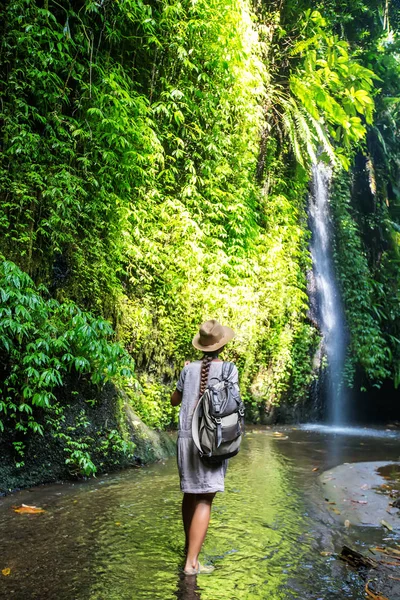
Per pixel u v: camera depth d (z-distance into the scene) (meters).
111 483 4.49
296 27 10.47
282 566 2.83
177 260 6.97
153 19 6.68
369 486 4.79
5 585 2.46
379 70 14.08
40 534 3.17
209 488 2.81
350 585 2.62
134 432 5.37
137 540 3.12
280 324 9.13
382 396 12.46
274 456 6.16
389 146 14.69
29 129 5.20
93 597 2.37
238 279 8.12
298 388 9.62
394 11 13.94
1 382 4.29
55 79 5.54
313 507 4.04
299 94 9.75
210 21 7.27
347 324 11.64
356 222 13.15
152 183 6.73
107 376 4.86
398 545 3.28
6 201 4.99
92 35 5.98
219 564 2.82
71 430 4.68
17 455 4.29
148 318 6.64
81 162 5.80
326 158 11.41
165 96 7.09
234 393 2.87
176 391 3.14
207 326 3.12
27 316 4.11
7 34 5.11
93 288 5.76
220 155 7.86
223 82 7.75
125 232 6.20
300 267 10.45
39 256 5.20
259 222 9.48
